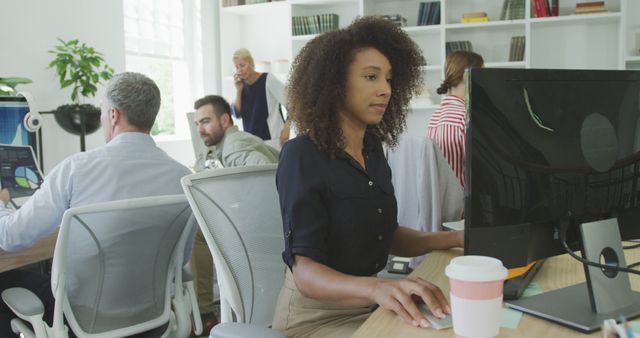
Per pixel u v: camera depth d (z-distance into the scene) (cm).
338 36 127
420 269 122
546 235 98
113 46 436
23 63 367
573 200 100
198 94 556
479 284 71
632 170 106
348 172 124
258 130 449
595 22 460
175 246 181
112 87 187
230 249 141
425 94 484
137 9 486
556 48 473
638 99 106
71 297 165
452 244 136
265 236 148
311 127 123
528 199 95
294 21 535
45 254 192
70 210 152
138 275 174
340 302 105
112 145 183
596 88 101
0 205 193
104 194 177
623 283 96
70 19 399
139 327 176
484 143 91
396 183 199
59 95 391
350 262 126
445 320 88
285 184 119
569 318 90
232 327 103
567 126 98
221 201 142
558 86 97
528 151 94
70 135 399
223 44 568
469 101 90
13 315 194
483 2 487
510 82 93
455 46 482
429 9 486
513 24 464
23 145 239
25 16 367
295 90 130
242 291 142
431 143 187
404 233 143
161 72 529
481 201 91
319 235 116
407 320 90
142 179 183
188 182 138
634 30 444
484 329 72
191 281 197
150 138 191
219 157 327
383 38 132
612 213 105
